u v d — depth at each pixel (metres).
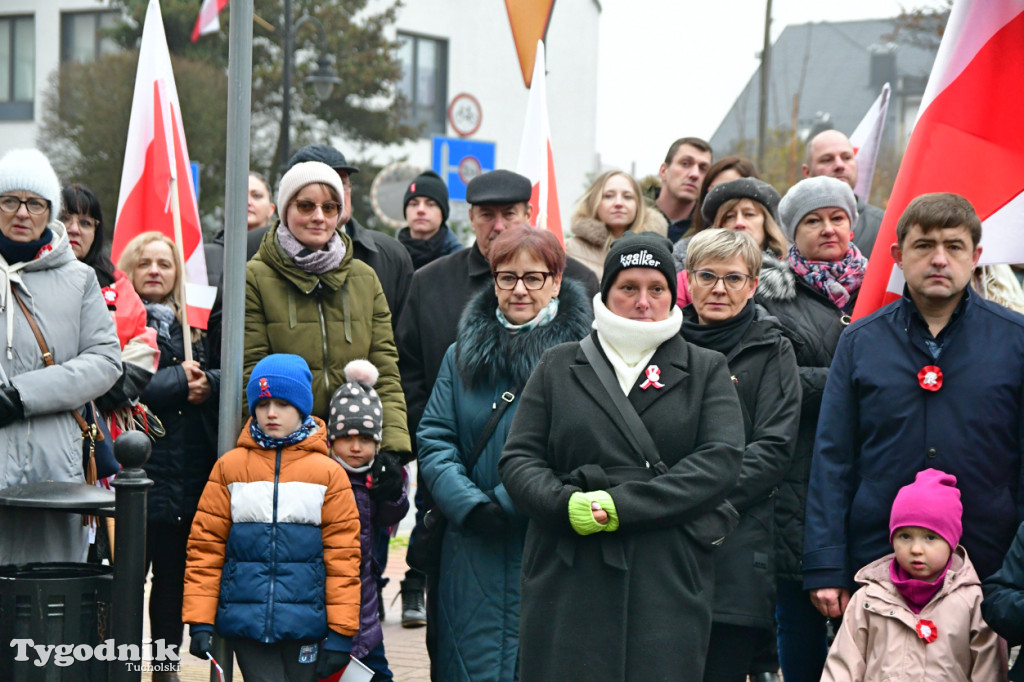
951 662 5.09
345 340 6.66
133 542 4.85
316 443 5.94
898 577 5.33
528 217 7.39
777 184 31.08
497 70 44.59
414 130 38.62
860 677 5.26
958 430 5.38
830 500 5.62
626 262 5.23
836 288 6.54
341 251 6.70
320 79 25.38
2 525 5.63
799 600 6.30
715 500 5.02
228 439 5.89
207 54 35.75
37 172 5.84
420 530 6.38
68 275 5.96
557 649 5.00
